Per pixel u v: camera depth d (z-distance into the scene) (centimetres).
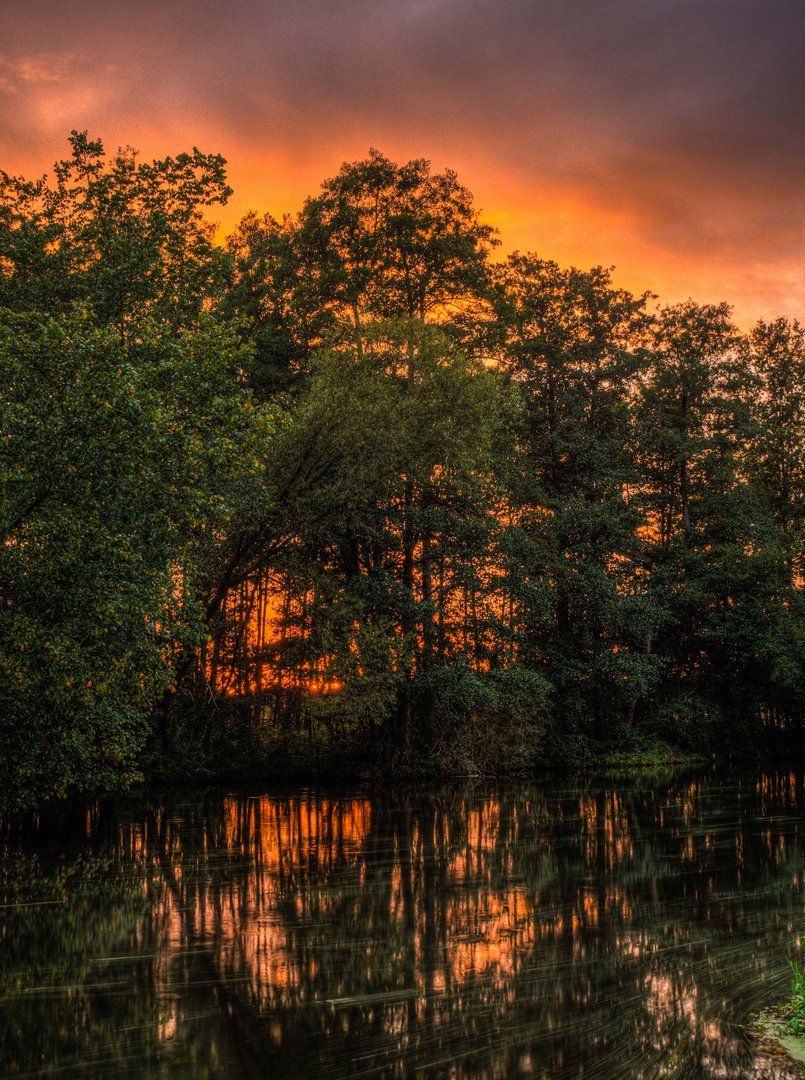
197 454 1240
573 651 3078
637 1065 540
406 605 2392
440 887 1096
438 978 731
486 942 841
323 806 1950
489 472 2498
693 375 3547
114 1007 665
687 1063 540
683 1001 657
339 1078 536
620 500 3212
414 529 2478
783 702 3484
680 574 3425
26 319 1087
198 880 1141
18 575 1070
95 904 1004
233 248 3120
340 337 2470
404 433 2247
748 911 953
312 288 2684
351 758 2609
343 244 2756
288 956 798
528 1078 529
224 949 823
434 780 2572
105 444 1039
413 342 2388
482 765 2705
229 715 2516
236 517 2028
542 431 3297
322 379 2205
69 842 1433
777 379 3959
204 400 1352
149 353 1320
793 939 832
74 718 1197
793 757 3575
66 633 1125
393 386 2322
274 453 2094
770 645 3144
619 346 3416
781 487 3828
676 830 1588
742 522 3409
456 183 2766
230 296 2662
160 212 1756
